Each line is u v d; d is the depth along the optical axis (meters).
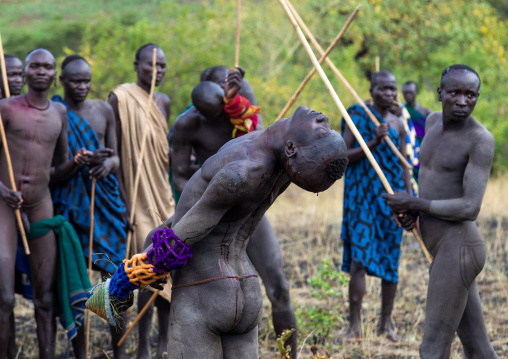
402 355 5.57
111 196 5.64
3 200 4.93
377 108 6.49
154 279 3.36
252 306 3.56
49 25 24.80
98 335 6.26
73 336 5.22
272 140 3.32
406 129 7.20
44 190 5.25
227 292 3.43
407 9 16.36
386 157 6.34
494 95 15.52
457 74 4.25
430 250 4.46
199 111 5.00
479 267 4.29
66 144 5.43
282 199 11.64
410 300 6.95
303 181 3.23
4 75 5.18
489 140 4.25
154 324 6.46
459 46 16.53
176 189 5.35
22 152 5.10
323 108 13.85
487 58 15.84
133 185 5.93
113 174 5.75
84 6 34.53
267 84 13.78
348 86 5.02
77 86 5.63
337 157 3.17
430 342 4.35
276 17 16.16
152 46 6.11
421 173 4.56
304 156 3.19
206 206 3.22
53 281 5.23
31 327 6.50
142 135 5.95
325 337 5.75
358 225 6.24
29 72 5.14
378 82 6.44
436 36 16.36
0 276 4.80
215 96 4.91
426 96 14.65
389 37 16.25
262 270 4.94
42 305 5.17
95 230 5.55
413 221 4.47
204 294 3.43
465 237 4.29
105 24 14.02
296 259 8.25
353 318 6.09
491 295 7.00
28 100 5.18
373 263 6.07
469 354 4.51
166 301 5.65
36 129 5.14
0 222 4.90
